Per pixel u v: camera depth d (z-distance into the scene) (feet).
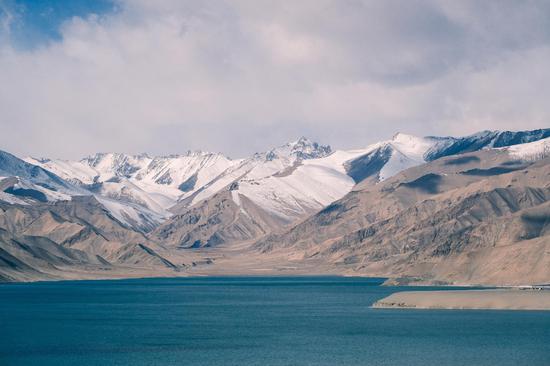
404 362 472.85
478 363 465.06
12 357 502.79
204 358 495.82
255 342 565.53
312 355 503.20
